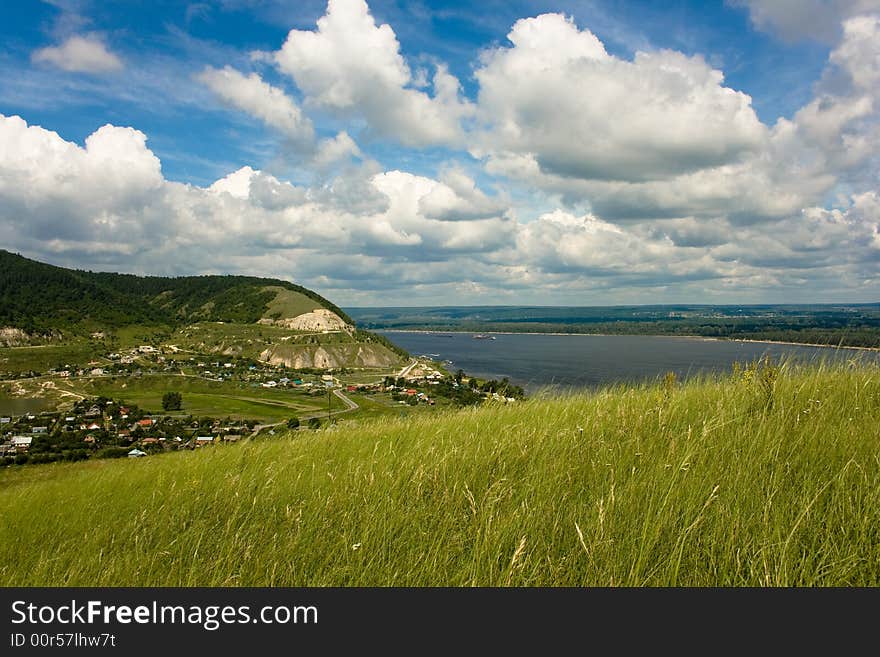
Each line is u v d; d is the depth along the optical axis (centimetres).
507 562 352
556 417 704
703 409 609
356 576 371
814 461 412
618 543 338
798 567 302
